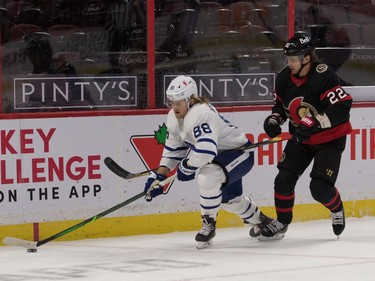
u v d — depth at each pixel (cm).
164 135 1500
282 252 1304
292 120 1370
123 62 1496
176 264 1216
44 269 1196
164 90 1531
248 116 1556
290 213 1390
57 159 1423
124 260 1257
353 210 1630
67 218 1434
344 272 1148
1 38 1406
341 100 1322
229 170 1320
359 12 1659
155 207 1491
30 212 1409
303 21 1622
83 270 1183
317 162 1354
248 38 1582
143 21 1506
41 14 1433
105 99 1488
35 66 1434
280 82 1359
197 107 1276
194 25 1543
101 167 1453
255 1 1582
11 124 1391
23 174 1402
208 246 1348
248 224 1417
